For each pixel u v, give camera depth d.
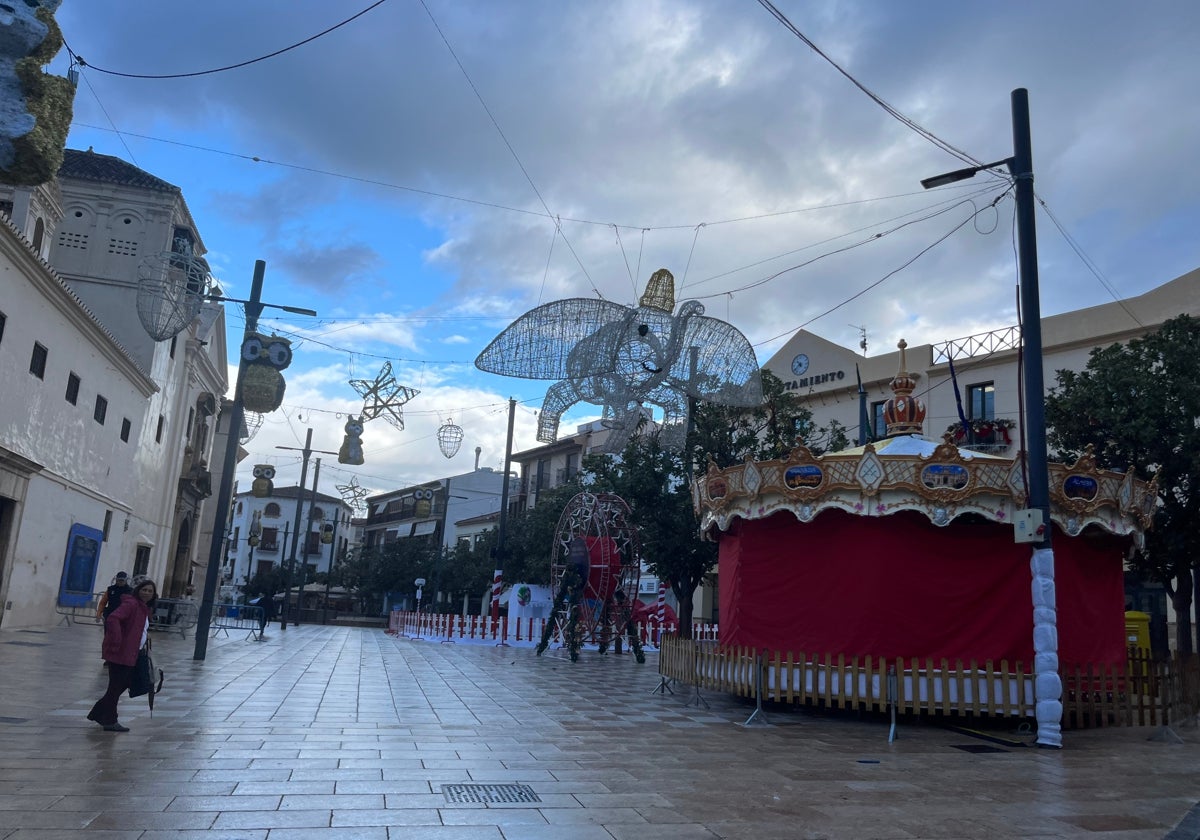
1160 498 16.41
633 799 6.62
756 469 12.97
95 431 25.42
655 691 15.20
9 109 4.41
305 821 5.58
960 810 6.66
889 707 11.73
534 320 12.49
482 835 5.47
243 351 18.08
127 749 7.60
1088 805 6.92
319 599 76.50
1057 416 18.09
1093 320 26.94
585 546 24.70
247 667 16.61
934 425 30.53
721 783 7.37
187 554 39.50
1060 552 12.23
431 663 20.14
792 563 13.05
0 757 6.95
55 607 23.53
